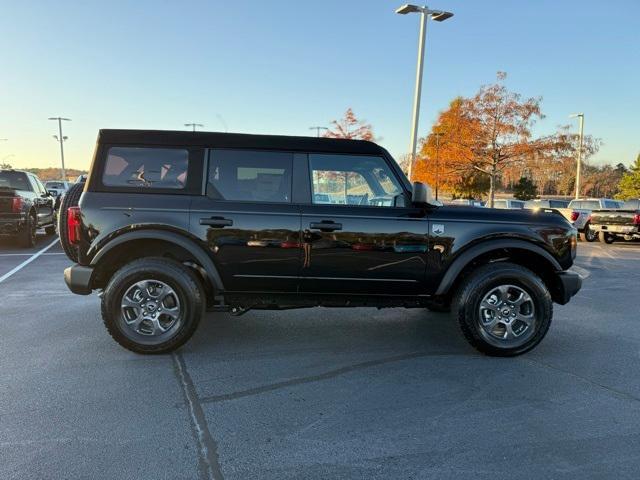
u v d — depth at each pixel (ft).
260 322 18.97
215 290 15.08
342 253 14.82
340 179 15.17
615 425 11.05
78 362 14.35
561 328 18.86
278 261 14.79
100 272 15.14
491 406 11.93
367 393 12.60
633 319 20.30
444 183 106.73
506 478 9.02
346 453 9.77
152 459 9.47
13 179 41.01
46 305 20.68
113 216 14.53
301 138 15.14
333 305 15.53
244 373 13.82
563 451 9.95
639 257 43.47
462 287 15.24
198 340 16.62
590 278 30.99
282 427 10.78
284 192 14.99
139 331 14.87
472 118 84.84
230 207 14.71
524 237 15.12
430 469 9.26
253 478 8.92
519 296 15.24
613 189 247.50
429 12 62.28
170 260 14.94
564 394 12.68
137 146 14.88
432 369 14.33
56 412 11.30
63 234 15.85
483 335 15.14
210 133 15.07
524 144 82.84
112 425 10.75
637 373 14.20
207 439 10.24
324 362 14.78
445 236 14.98
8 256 34.76
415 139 65.46
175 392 12.48
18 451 9.65
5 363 14.21
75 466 9.18
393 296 15.40
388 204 15.33
